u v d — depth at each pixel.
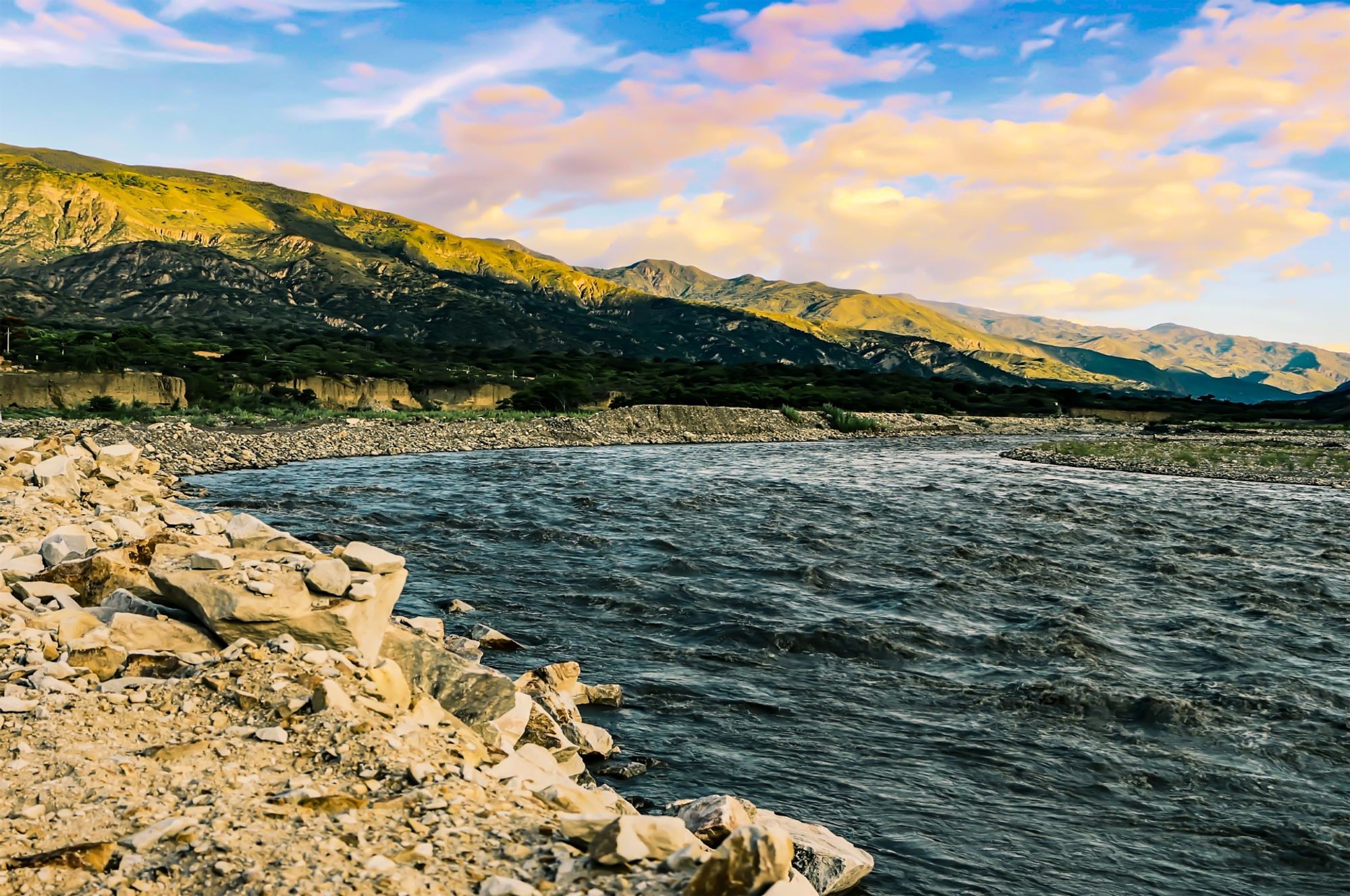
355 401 116.75
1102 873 7.86
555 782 7.23
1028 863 7.98
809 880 7.12
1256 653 14.37
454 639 13.48
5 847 4.79
